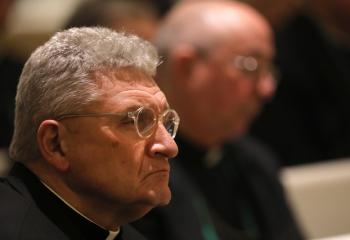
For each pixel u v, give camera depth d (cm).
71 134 281
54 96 281
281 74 820
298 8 870
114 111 280
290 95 816
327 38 856
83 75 280
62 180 288
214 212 564
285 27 855
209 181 588
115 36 293
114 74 283
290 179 689
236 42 560
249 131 797
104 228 294
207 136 575
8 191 284
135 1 790
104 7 655
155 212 495
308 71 830
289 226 609
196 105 564
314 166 756
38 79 284
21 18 985
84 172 282
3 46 853
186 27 566
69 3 1024
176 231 498
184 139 580
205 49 559
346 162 794
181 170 540
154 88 292
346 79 840
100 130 279
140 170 284
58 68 282
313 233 685
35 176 289
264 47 570
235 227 593
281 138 802
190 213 516
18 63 817
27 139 289
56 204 285
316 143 822
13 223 272
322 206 689
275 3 865
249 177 607
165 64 566
